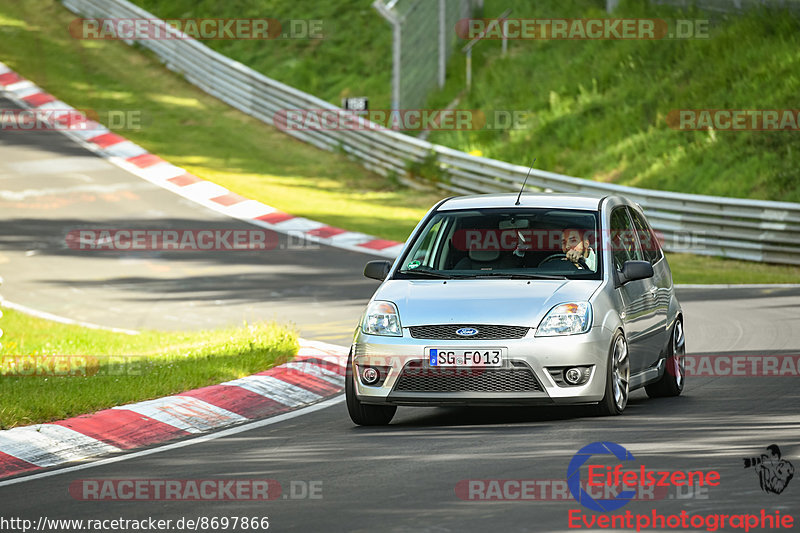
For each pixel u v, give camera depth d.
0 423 28.50
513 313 29.30
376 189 113.00
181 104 136.38
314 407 34.19
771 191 95.38
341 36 150.88
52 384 35.28
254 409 33.78
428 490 21.69
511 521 19.11
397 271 32.22
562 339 28.94
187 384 34.94
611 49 127.50
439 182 112.06
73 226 88.19
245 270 74.62
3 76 138.75
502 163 105.69
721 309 57.91
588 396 29.09
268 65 147.38
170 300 64.88
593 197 34.34
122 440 29.27
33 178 103.50
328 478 23.25
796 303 60.09
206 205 98.31
